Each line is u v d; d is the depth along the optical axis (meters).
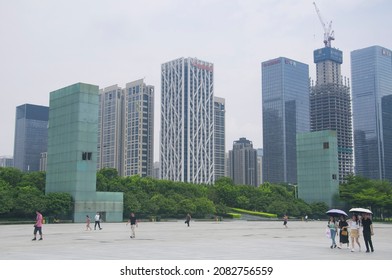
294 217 120.25
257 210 124.44
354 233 28.12
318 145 129.12
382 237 44.50
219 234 46.31
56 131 86.31
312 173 129.38
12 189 83.75
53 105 88.00
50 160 87.12
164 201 101.50
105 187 103.69
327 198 125.44
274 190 140.12
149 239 37.75
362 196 115.38
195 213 105.25
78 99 81.50
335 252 27.45
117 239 37.47
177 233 47.47
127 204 91.31
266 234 47.19
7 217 76.50
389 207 119.06
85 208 80.06
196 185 128.38
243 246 31.23
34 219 77.81
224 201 127.19
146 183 113.94
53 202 77.00
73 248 28.83
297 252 27.25
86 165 81.12
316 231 54.78
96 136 82.81
